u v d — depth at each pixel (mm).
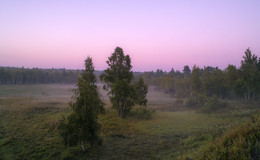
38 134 14289
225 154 6340
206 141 10484
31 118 19938
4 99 33969
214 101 27953
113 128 17344
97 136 11055
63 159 9922
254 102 32156
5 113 22047
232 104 31297
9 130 15188
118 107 23594
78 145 12031
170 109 33156
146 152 11219
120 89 22094
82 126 10250
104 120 20453
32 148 11461
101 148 11875
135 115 24094
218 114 23656
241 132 7672
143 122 20344
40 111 24312
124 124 19156
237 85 33031
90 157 10391
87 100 10625
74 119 10281
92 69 21406
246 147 6234
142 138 14180
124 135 14992
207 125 17719
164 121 20812
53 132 14789
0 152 10656
